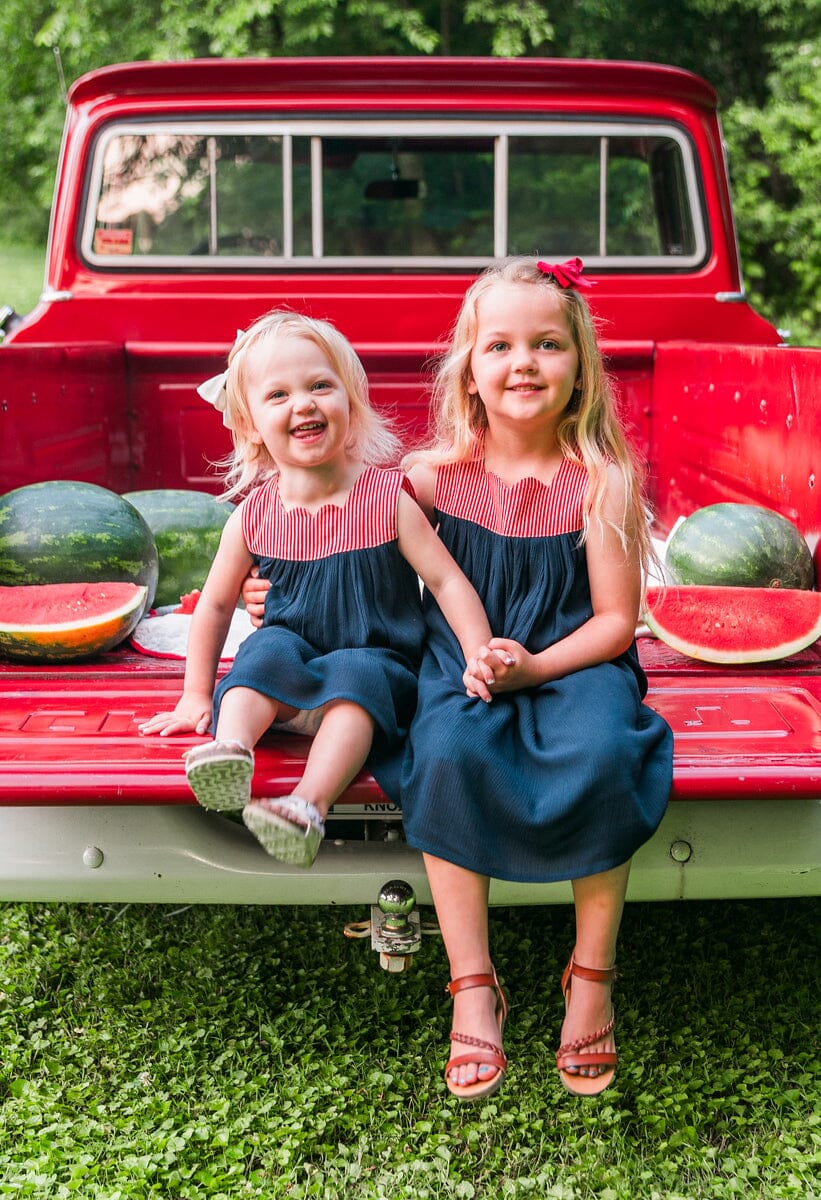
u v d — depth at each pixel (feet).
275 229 15.06
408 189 15.10
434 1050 9.08
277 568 8.07
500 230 15.25
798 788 7.13
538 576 7.98
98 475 13.71
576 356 7.96
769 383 10.77
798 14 39.55
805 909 11.31
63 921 11.21
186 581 11.78
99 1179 7.77
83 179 14.66
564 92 14.70
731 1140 8.16
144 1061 8.98
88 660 9.12
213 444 14.99
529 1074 8.84
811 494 9.83
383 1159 7.97
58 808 8.00
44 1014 9.62
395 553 8.02
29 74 45.27
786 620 8.96
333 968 10.11
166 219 14.90
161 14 40.88
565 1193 7.52
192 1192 7.62
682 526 10.36
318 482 8.09
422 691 7.65
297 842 6.78
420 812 7.08
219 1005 9.57
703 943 10.66
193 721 7.72
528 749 7.24
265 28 39.88
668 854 7.84
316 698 7.43
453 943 7.16
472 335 8.06
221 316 14.93
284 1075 8.73
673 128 14.88
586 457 7.96
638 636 9.67
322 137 14.66
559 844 7.04
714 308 15.33
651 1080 8.64
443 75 14.43
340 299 14.92
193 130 14.56
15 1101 8.46
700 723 7.87
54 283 14.87
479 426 8.29
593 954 7.32
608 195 15.20
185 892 8.09
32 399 11.45
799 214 37.52
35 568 9.79
